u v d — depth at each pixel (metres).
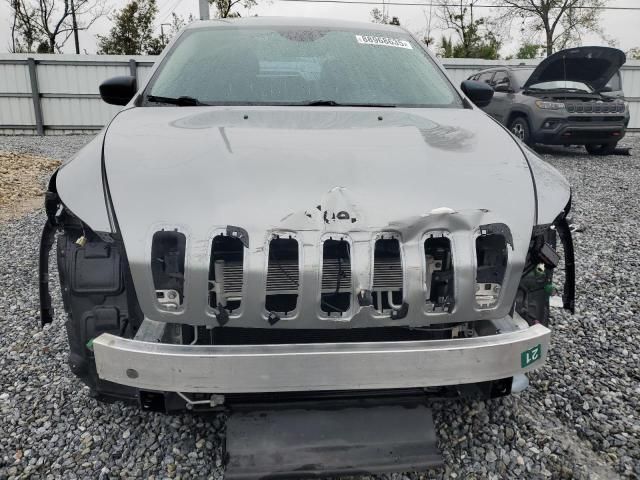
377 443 2.00
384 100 2.99
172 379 1.80
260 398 2.06
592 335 3.45
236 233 1.88
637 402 2.76
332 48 3.31
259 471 1.91
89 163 2.17
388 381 1.84
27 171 9.90
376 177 2.08
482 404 2.69
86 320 2.05
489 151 2.37
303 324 1.89
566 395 2.81
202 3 17.23
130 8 35.41
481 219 2.02
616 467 2.30
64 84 17.89
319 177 2.05
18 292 4.21
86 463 2.30
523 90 11.33
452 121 2.70
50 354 3.22
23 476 2.23
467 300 1.97
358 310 1.89
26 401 2.74
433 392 2.15
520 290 2.27
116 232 1.92
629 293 4.12
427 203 2.01
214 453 2.35
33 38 34.00
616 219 6.41
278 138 2.30
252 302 1.87
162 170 2.06
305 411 2.04
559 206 2.19
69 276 2.05
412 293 1.92
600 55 9.99
